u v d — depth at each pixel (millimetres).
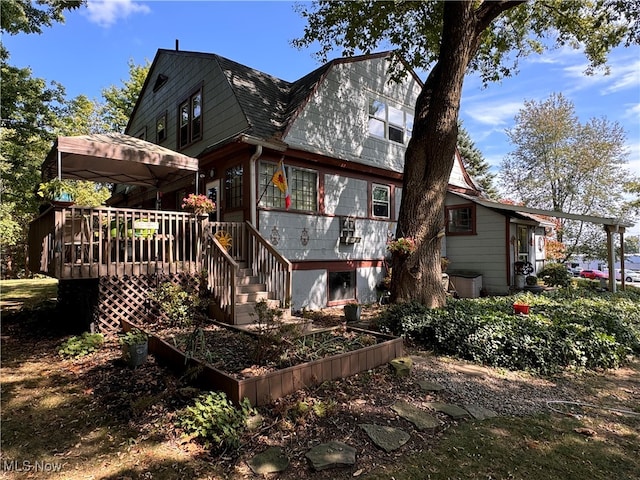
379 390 4047
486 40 10148
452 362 5176
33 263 7828
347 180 10281
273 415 3311
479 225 12438
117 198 15305
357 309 7262
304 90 9672
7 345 5762
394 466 2672
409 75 12203
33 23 10266
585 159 20703
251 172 7938
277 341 4285
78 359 5020
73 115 16656
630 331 6055
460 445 2982
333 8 9336
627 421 3533
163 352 4855
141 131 14484
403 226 7672
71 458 2754
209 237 6980
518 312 6609
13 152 13453
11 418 3381
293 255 8797
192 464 2674
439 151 7418
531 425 3379
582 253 22047
